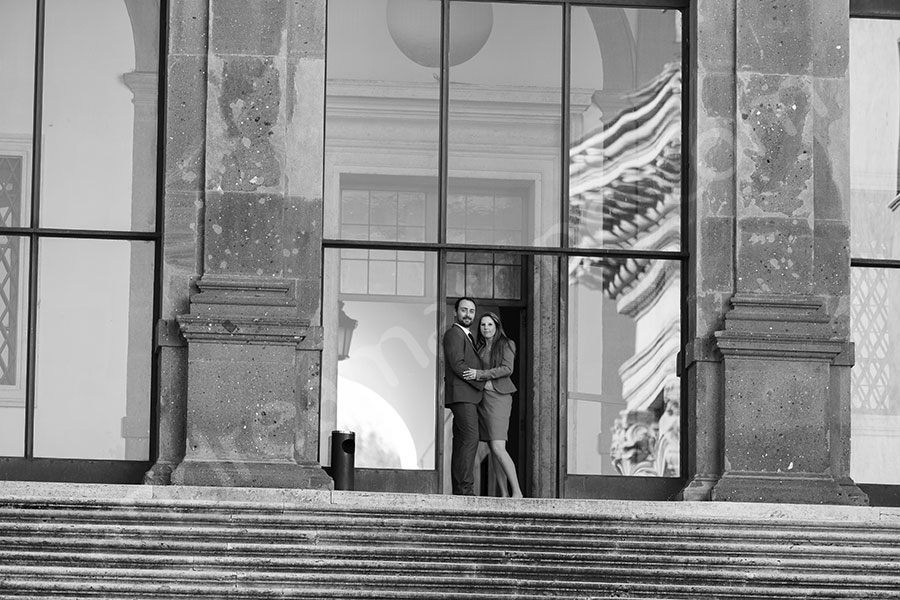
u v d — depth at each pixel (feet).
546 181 84.23
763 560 72.79
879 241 84.99
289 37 81.61
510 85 84.53
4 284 81.82
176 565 70.64
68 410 81.25
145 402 81.56
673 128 84.53
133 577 70.18
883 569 73.26
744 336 79.82
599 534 73.00
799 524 74.02
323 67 81.61
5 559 70.28
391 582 70.95
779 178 81.76
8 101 82.84
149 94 83.20
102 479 80.84
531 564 71.87
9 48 83.10
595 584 71.41
